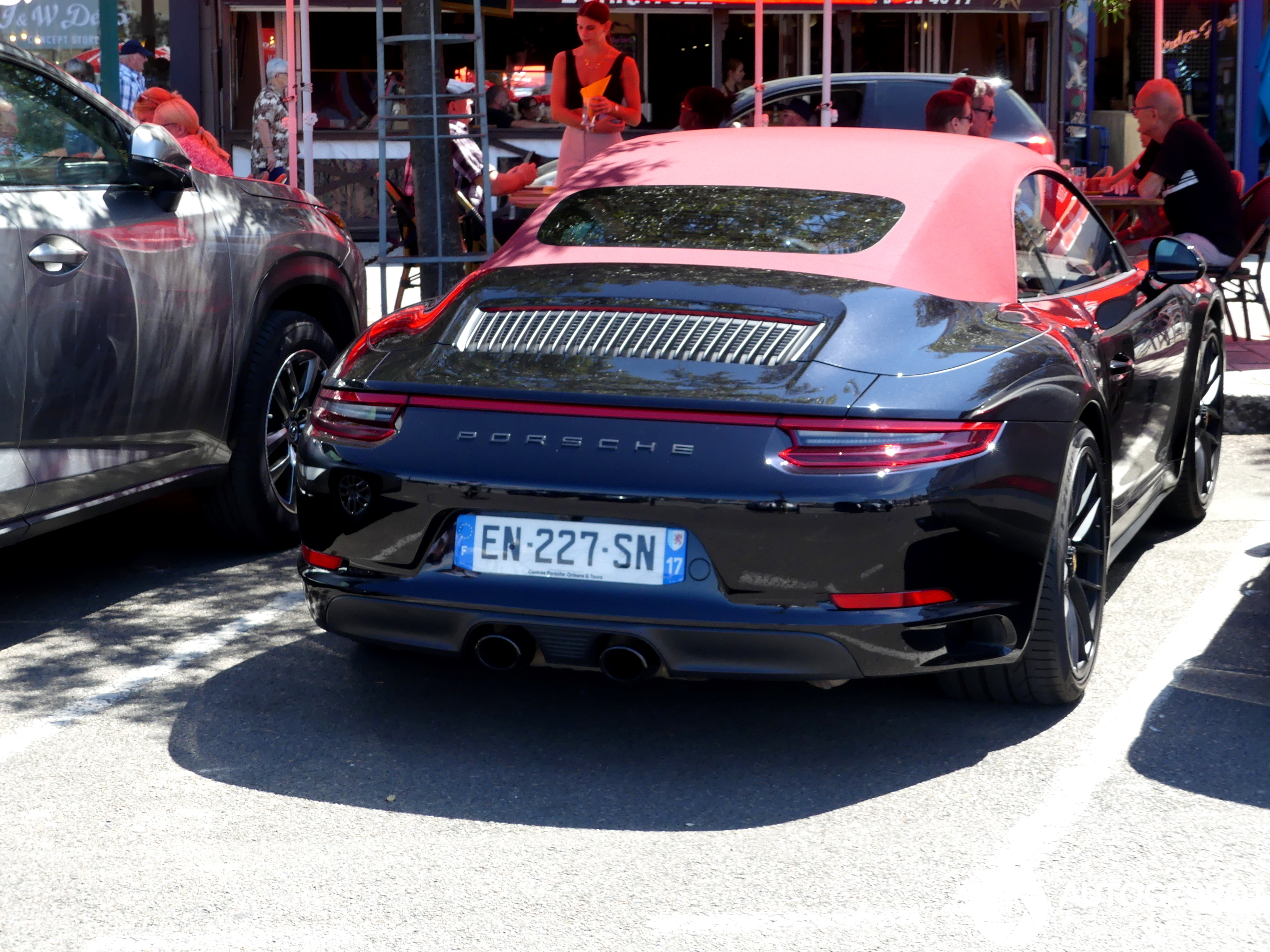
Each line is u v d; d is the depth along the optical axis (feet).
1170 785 11.18
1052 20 55.93
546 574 10.81
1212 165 29.09
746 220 13.17
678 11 54.08
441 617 11.10
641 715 12.69
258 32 52.11
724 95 28.40
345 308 19.04
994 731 12.26
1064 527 11.81
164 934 9.02
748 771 11.53
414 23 26.07
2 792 11.16
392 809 10.85
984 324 12.03
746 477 10.41
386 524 11.25
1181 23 57.62
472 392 11.09
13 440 13.76
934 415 10.65
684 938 8.97
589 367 11.08
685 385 10.77
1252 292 36.04
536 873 9.84
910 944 8.87
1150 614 15.31
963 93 26.07
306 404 17.88
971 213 13.43
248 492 17.17
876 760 11.71
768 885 9.66
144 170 15.38
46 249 14.06
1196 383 17.58
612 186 14.21
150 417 15.49
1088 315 13.84
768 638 10.52
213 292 16.28
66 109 15.02
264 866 9.95
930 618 10.69
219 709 12.87
